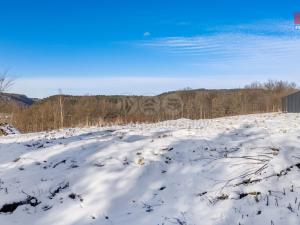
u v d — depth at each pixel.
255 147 9.09
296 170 7.43
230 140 10.51
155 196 7.52
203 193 7.33
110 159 9.02
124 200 7.46
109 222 6.75
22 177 8.49
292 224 5.90
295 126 13.21
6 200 7.44
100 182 8.00
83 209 7.19
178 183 7.96
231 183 7.40
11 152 10.57
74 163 9.05
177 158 9.23
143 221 6.63
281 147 8.48
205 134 11.65
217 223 6.20
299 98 29.83
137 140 11.12
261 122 16.19
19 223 6.95
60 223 6.86
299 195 6.64
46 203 7.55
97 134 13.55
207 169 8.34
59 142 11.85
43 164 9.23
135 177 8.19
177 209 6.90
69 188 7.94
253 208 6.49
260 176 7.38
